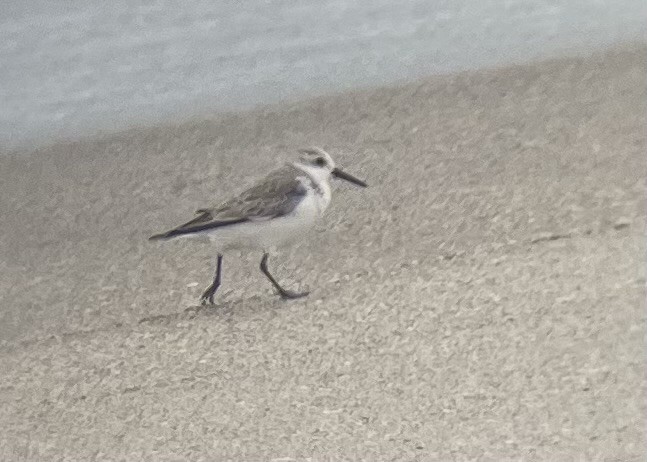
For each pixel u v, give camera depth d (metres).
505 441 8.09
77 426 8.98
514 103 11.20
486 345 8.73
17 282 10.41
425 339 8.90
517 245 9.48
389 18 13.21
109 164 11.77
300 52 12.92
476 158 10.49
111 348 9.59
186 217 10.77
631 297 8.80
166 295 9.96
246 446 8.48
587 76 11.49
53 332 9.89
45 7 14.30
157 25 13.81
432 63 12.27
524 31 12.48
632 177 9.89
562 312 8.81
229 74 12.85
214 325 9.55
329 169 9.75
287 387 8.84
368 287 9.45
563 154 10.33
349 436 8.38
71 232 10.88
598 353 8.48
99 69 13.61
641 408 8.10
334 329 9.17
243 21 13.59
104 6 14.23
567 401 8.23
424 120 11.20
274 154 11.29
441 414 8.36
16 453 8.86
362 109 11.59
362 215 9.98
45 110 13.01
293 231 9.44
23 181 11.66
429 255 9.56
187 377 9.16
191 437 8.68
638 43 11.91
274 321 9.41
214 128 11.93
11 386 9.43
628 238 9.29
